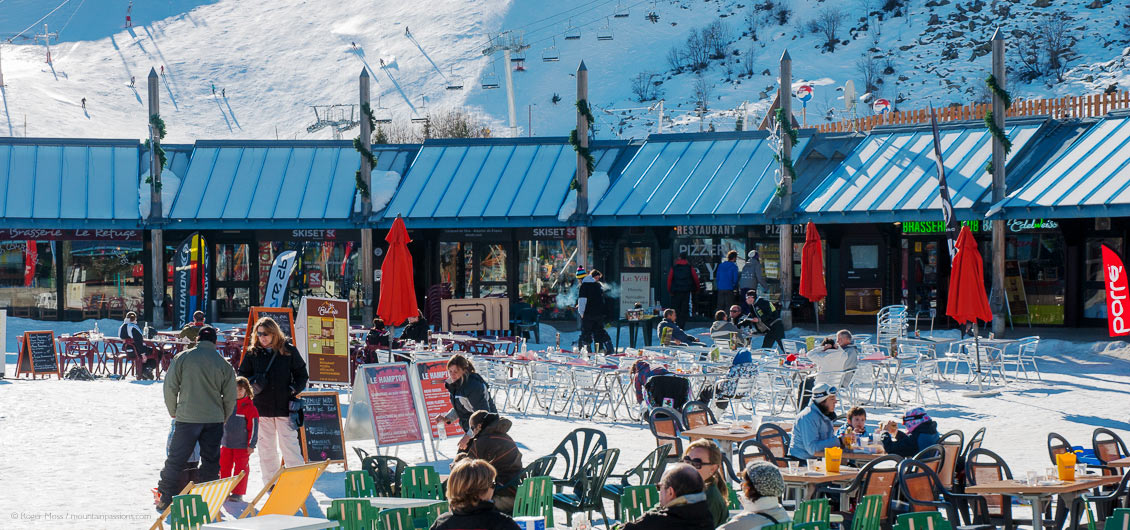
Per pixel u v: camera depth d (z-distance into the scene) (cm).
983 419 1711
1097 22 11381
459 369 1268
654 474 1064
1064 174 2639
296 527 713
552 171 3166
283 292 2378
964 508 984
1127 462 1072
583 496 1002
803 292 2697
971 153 2825
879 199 2788
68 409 1775
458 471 675
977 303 2081
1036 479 975
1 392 1994
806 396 1811
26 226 3105
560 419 1802
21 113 10506
